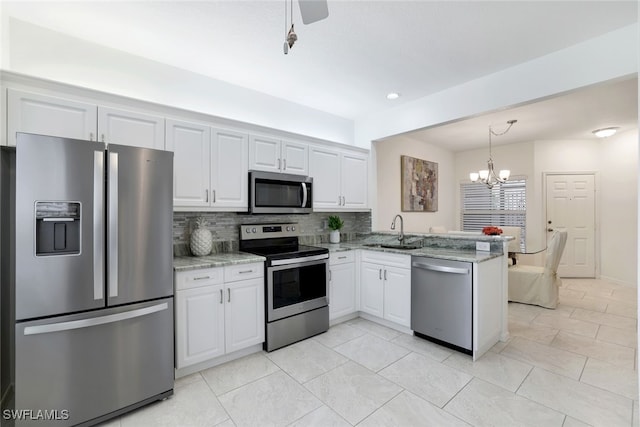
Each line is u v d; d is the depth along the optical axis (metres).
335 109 3.78
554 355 2.55
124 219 1.83
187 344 2.22
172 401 1.97
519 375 2.25
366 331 3.11
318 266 3.04
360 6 1.88
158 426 1.75
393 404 1.92
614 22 2.04
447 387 2.10
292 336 2.81
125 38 2.26
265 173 2.92
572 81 2.33
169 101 2.66
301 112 3.62
